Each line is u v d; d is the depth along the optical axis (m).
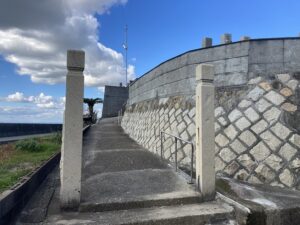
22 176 6.18
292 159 6.45
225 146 7.18
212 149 5.38
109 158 8.80
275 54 7.45
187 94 9.05
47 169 7.60
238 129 7.20
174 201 5.04
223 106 7.75
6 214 3.97
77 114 4.70
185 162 7.80
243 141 7.00
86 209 4.64
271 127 6.89
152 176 6.49
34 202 5.14
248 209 4.69
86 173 6.82
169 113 9.80
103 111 35.69
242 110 7.39
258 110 7.19
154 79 12.07
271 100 7.16
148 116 12.12
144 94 13.91
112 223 4.18
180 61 9.52
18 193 4.56
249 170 6.64
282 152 6.57
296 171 6.33
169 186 5.74
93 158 8.81
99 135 15.84
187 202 5.11
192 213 4.60
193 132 8.06
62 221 4.24
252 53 7.60
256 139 6.89
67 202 4.63
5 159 9.27
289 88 7.18
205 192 5.24
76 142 4.68
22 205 4.81
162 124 10.04
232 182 6.37
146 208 4.86
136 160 8.42
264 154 6.67
